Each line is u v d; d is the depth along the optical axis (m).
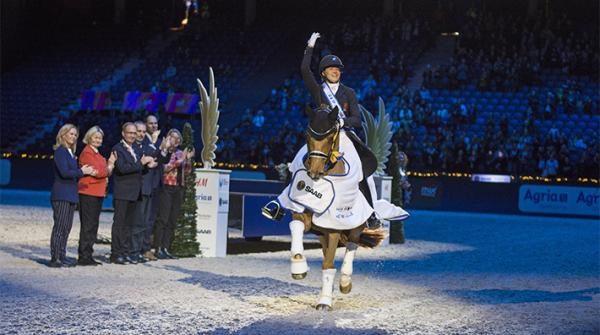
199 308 8.41
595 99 34.25
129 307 8.28
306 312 8.41
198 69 39.72
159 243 12.91
